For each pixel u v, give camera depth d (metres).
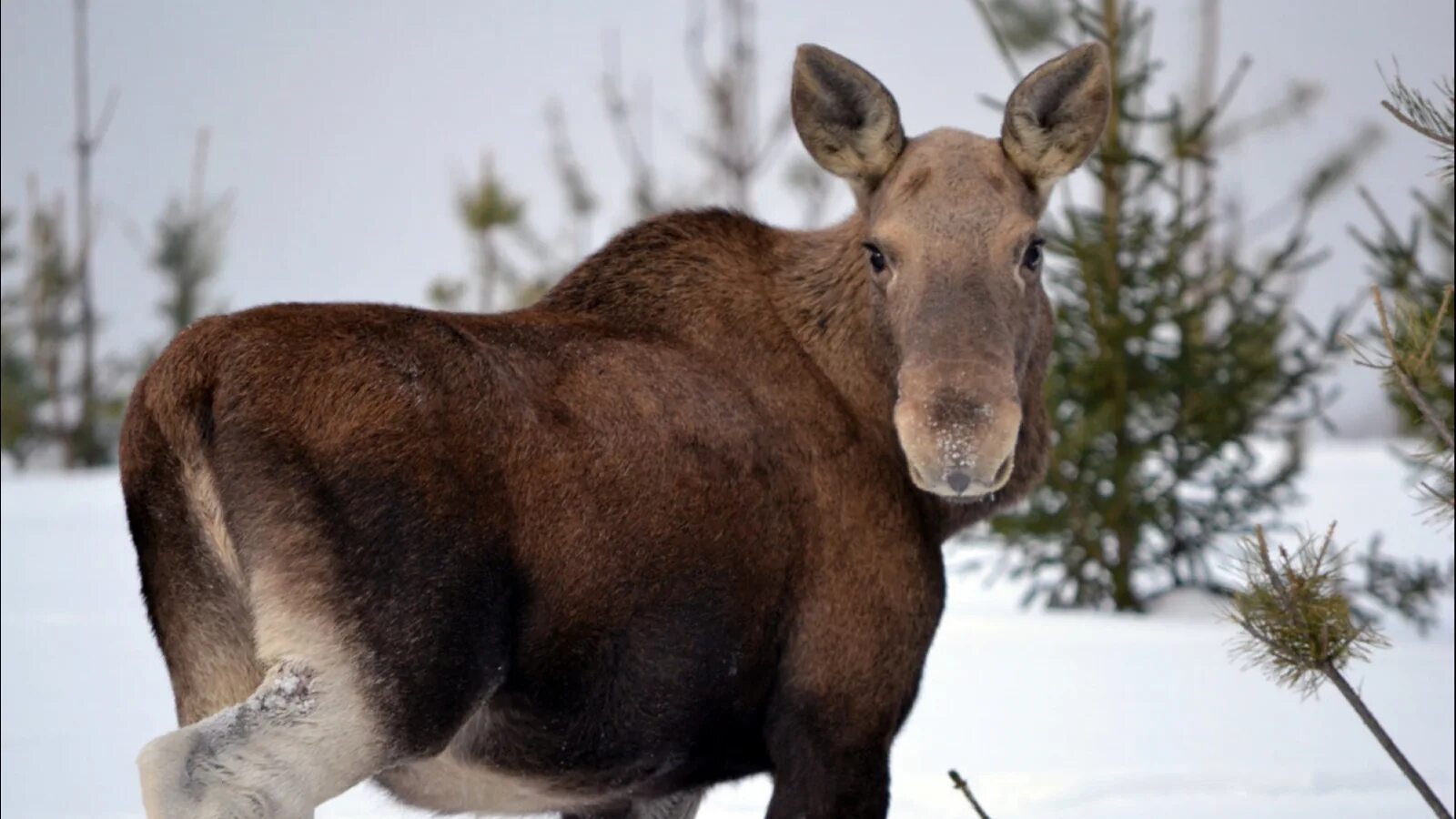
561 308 21.00
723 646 19.38
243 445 17.38
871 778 19.89
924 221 19.59
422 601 17.58
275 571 17.23
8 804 26.16
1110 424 47.59
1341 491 77.06
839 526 20.05
